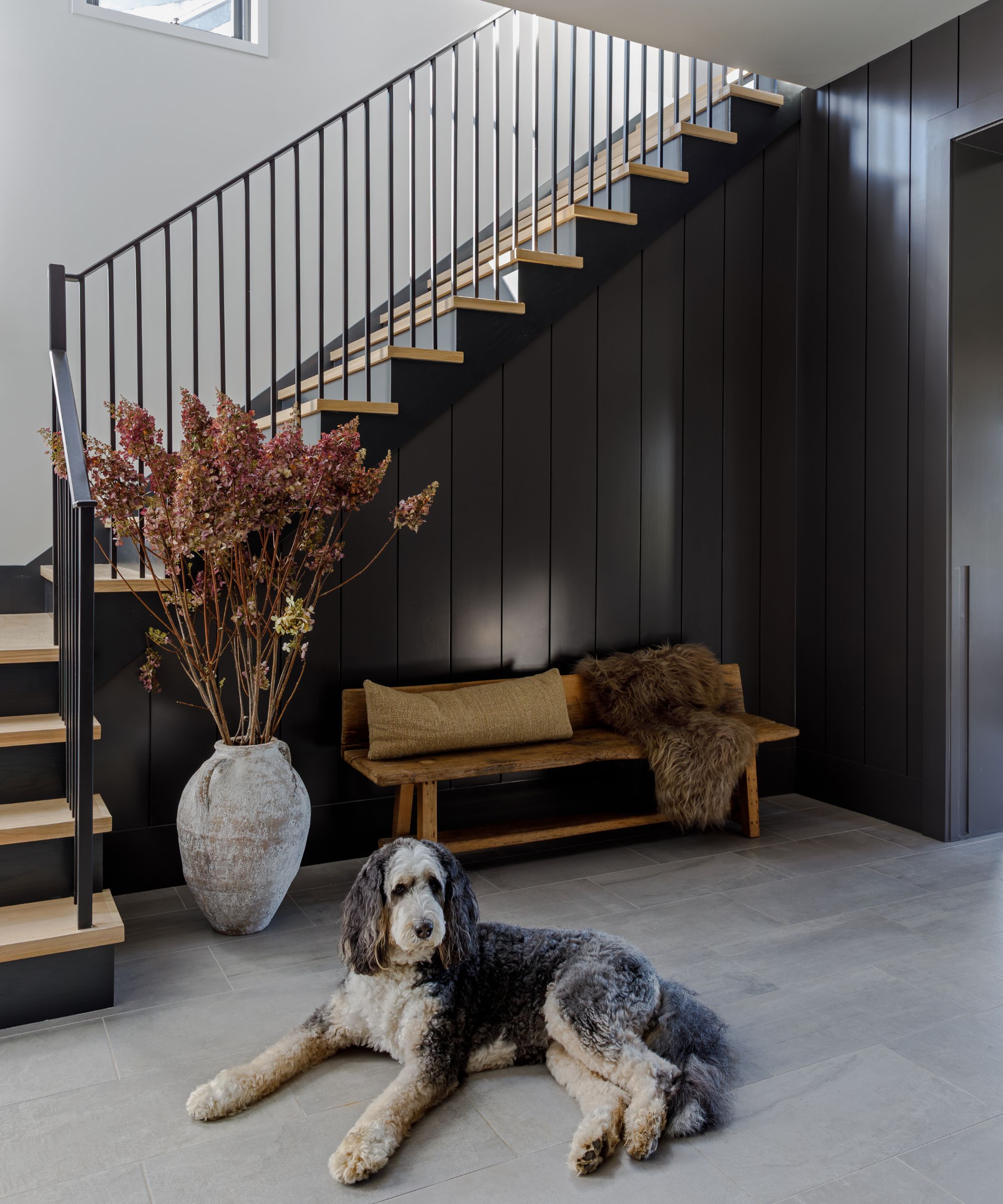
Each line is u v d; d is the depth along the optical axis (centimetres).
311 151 426
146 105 389
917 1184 152
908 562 348
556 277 343
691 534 381
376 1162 152
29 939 202
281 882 252
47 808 236
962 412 333
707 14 324
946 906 273
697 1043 175
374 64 439
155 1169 155
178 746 290
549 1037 184
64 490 249
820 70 367
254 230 414
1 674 255
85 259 379
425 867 174
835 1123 168
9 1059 189
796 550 403
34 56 368
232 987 222
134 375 392
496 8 467
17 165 366
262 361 420
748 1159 158
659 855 321
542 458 348
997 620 345
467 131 465
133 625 276
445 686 326
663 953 239
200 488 232
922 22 328
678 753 316
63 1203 147
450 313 332
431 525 329
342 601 314
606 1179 153
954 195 328
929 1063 188
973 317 335
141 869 287
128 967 232
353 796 320
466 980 185
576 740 331
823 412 387
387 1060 189
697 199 371
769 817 368
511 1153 160
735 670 379
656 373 369
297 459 254
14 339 366
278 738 293
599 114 509
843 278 376
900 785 354
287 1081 181
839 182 376
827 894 282
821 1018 206
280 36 417
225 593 289
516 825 323
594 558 361
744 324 388
